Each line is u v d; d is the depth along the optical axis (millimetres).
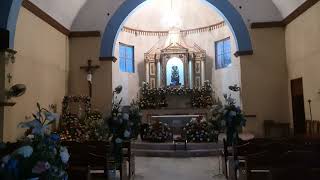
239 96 12844
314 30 9453
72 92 12352
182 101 15055
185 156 10008
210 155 10094
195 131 10828
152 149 10516
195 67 15672
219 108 7570
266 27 12023
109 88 12273
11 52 7793
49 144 2574
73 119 11039
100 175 5379
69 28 12375
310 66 9820
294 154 4305
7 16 7609
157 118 13281
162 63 15664
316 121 9266
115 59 12734
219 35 15352
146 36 16359
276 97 11875
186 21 16281
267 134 11500
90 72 12273
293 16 10914
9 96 7605
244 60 12086
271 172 3059
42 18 9977
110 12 12453
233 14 12180
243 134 11805
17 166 2318
